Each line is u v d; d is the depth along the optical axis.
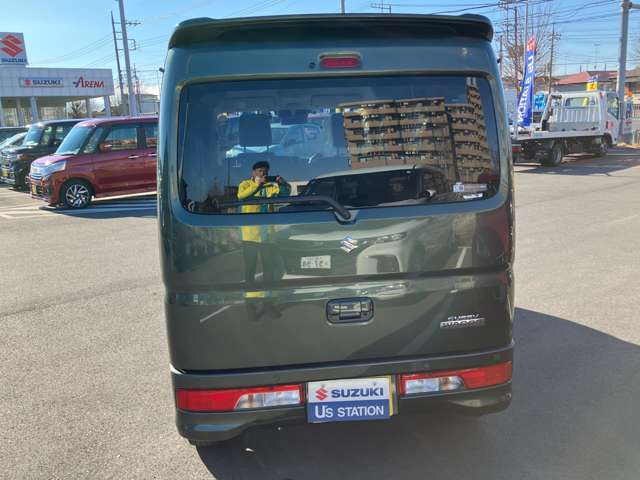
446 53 2.81
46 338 5.25
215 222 2.70
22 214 12.55
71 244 9.31
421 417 3.69
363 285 2.80
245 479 3.10
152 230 10.39
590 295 6.05
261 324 2.77
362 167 2.78
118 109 75.38
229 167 2.71
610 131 23.14
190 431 2.83
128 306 6.12
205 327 2.76
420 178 2.82
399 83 2.78
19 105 43.88
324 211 2.75
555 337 4.95
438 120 2.83
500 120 2.90
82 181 13.08
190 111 2.69
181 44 2.70
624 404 3.78
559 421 3.59
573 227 9.58
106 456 3.34
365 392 2.86
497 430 3.51
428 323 2.88
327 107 2.75
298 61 2.71
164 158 2.71
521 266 7.25
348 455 3.30
